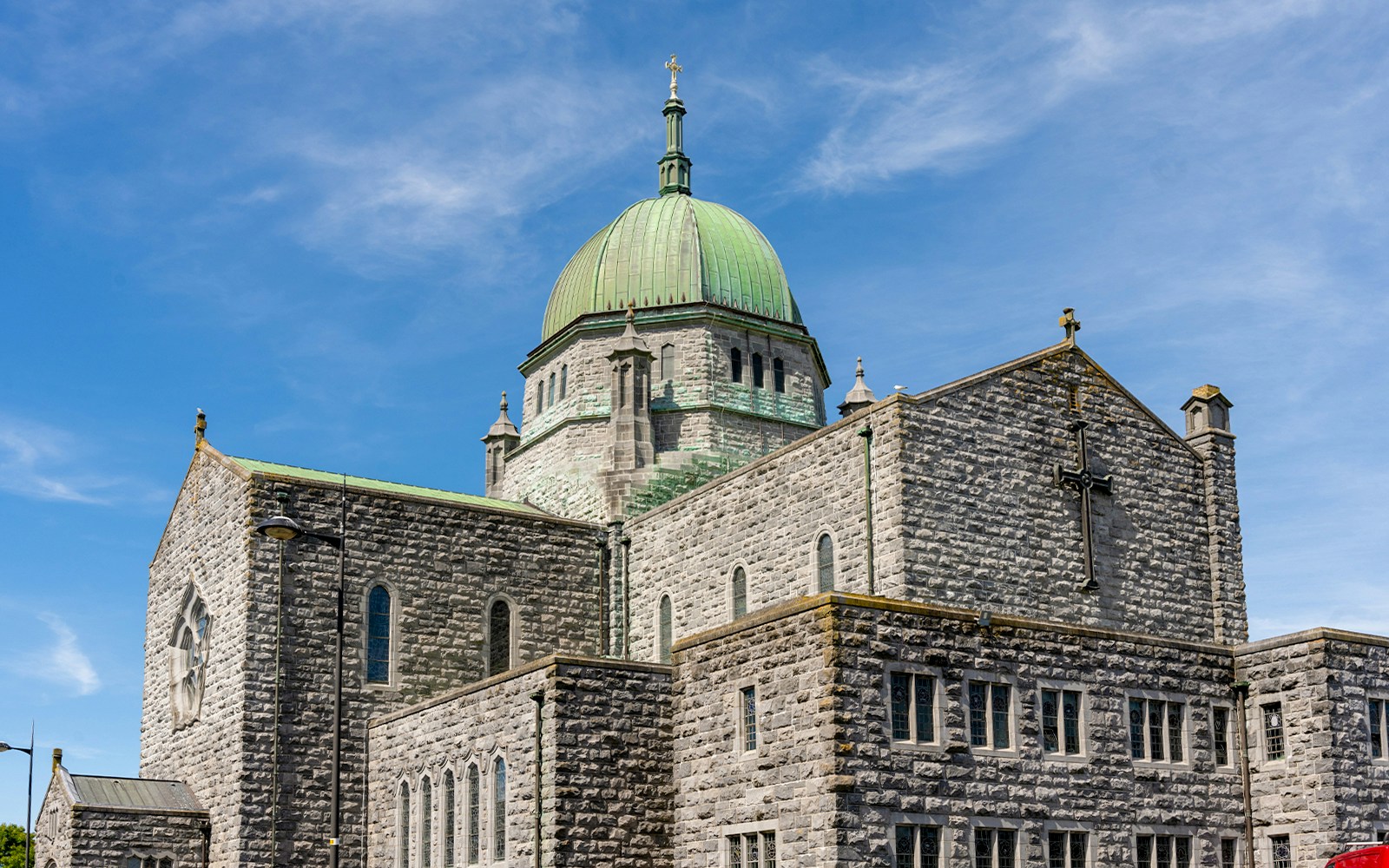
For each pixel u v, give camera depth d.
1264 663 43.16
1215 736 42.81
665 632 53.31
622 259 63.25
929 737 37.16
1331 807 40.94
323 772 49.00
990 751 37.94
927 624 37.75
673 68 69.25
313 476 54.28
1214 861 41.56
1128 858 39.72
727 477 50.97
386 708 50.41
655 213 64.88
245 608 48.94
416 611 51.72
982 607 43.38
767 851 37.72
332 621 50.22
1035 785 38.44
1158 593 47.34
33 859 53.16
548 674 40.78
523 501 62.38
